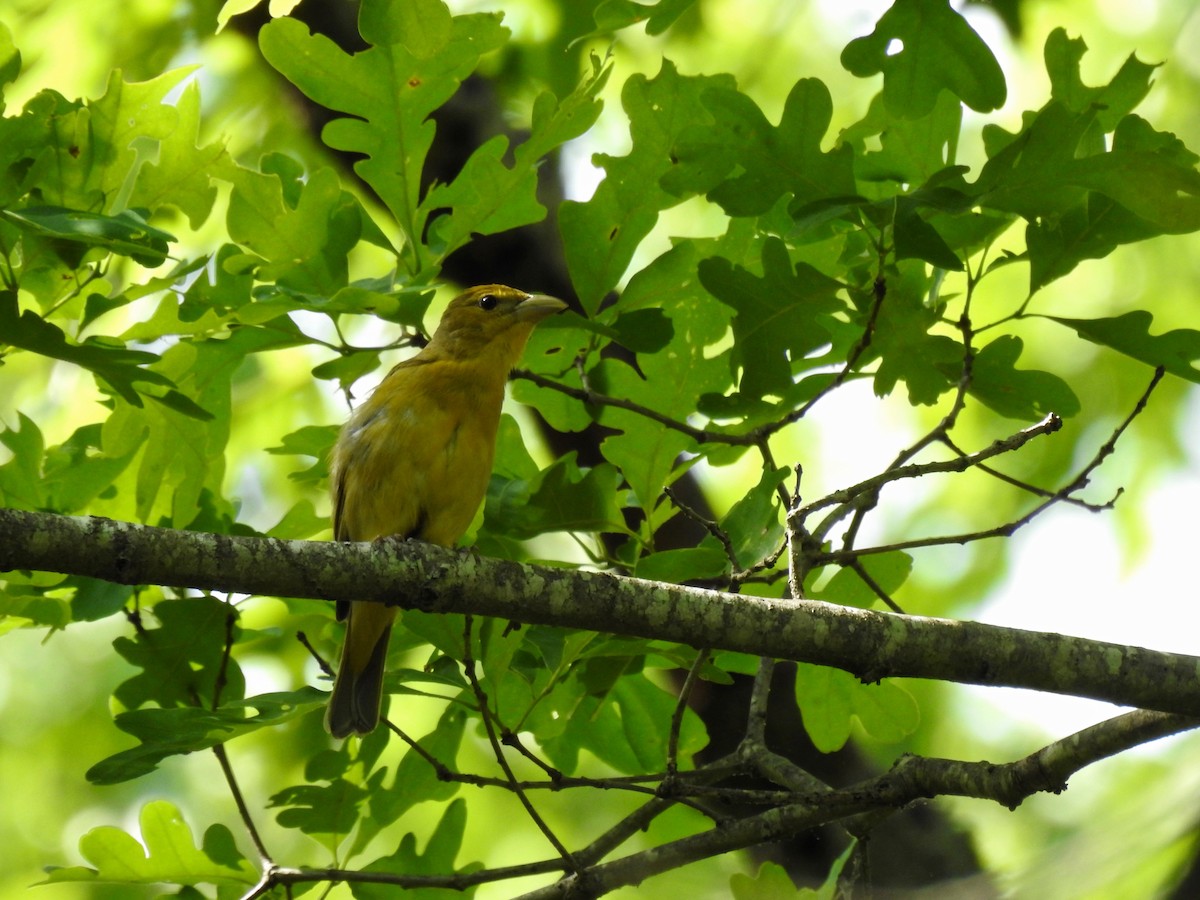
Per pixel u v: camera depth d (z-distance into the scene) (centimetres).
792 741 1241
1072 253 925
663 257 1030
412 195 980
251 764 1911
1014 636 828
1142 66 937
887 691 1059
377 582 789
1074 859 1180
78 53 1709
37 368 1852
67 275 927
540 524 984
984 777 854
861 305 938
